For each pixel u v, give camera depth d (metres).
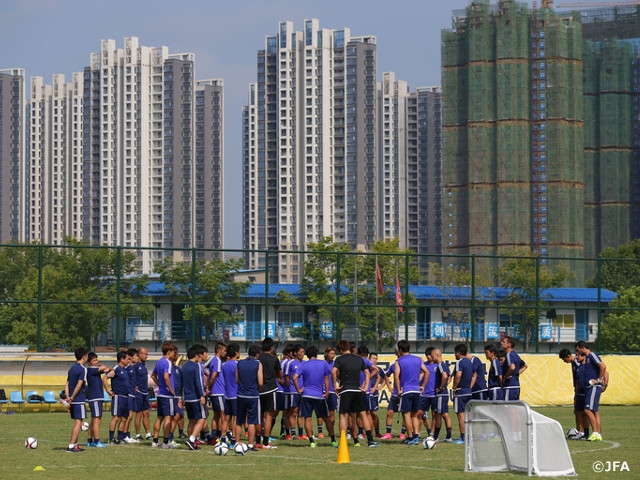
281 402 24.28
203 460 20.02
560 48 162.88
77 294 80.06
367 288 75.62
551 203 161.50
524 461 17.70
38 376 40.00
